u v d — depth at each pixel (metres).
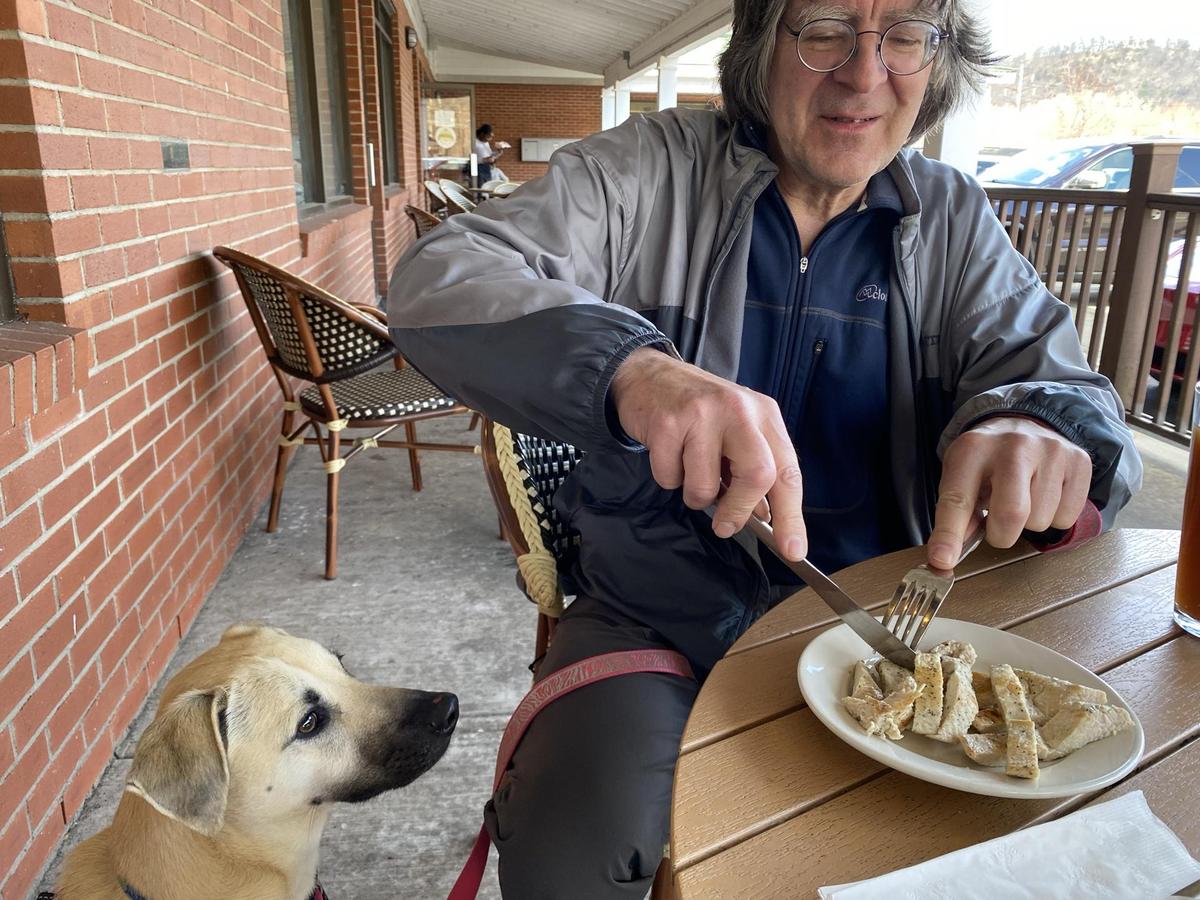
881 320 1.45
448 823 1.89
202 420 2.81
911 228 1.41
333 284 5.44
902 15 1.24
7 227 1.80
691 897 0.61
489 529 3.36
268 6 3.87
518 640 2.59
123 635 2.10
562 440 1.01
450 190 9.05
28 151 1.77
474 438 4.46
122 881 1.27
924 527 1.53
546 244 1.35
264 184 3.75
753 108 1.42
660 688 1.17
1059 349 1.34
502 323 1.01
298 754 1.39
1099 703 0.77
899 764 0.70
